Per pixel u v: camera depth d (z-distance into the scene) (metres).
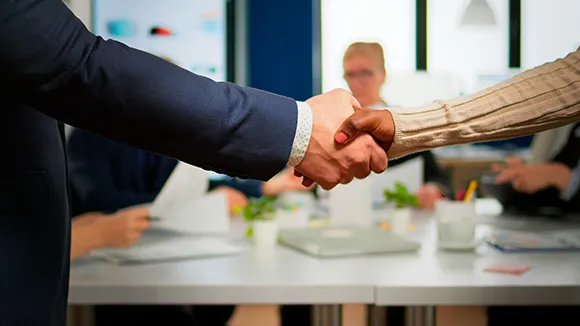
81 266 1.55
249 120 0.97
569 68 1.14
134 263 1.58
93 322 1.51
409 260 1.59
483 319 2.33
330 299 1.34
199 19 5.64
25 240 0.94
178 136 0.94
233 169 0.98
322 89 5.82
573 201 2.23
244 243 1.84
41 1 0.87
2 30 0.84
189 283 1.37
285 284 1.35
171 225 1.92
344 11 5.79
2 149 0.93
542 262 1.56
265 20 5.76
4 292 0.92
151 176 2.41
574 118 1.13
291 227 2.01
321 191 2.69
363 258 1.62
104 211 2.27
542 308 2.10
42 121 0.97
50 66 0.86
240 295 1.35
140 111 0.91
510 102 1.12
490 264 1.54
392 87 4.48
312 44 5.78
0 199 0.93
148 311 2.11
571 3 5.85
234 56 5.68
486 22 5.65
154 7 5.60
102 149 2.33
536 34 5.89
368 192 2.00
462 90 5.88
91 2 5.53
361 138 1.08
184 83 0.93
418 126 1.11
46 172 0.97
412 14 5.80
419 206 2.53
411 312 1.39
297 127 1.02
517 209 2.26
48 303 0.95
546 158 2.84
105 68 0.89
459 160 4.93
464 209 1.70
